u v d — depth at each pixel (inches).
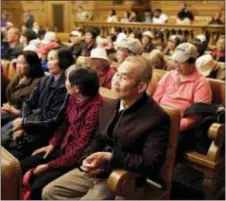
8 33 186.7
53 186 65.2
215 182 86.1
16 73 115.7
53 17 482.9
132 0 454.3
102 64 102.0
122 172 54.6
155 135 56.7
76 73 72.9
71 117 76.5
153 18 400.5
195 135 88.0
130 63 58.0
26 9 475.5
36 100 92.4
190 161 86.7
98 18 472.4
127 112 59.4
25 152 84.1
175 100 96.0
